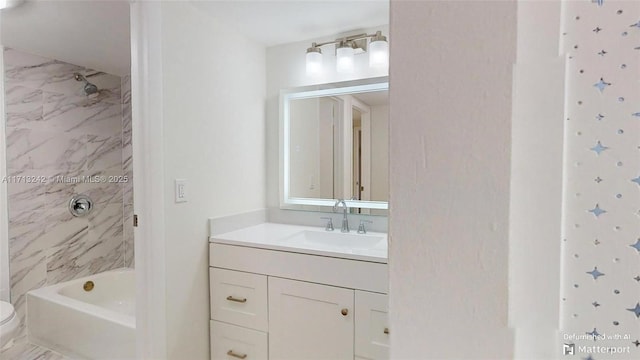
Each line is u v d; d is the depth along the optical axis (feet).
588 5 0.86
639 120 0.85
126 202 10.11
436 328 0.93
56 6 5.94
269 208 7.93
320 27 6.91
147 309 5.15
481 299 0.89
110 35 7.11
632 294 0.85
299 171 7.70
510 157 0.85
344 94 7.23
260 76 7.73
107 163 9.69
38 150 8.19
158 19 5.18
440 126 0.91
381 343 4.93
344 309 5.16
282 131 7.77
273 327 5.70
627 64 0.85
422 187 0.93
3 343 5.63
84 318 6.80
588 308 0.87
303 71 7.58
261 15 6.33
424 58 0.92
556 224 0.86
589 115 0.86
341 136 7.30
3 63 7.56
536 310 0.87
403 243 0.97
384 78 6.85
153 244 5.15
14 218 7.79
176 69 5.54
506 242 0.86
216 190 6.44
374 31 6.97
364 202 7.13
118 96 9.95
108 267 9.73
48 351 7.39
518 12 0.85
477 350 0.89
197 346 5.97
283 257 5.59
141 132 5.09
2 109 7.56
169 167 5.41
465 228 0.89
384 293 4.90
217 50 6.47
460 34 0.89
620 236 0.85
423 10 0.92
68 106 8.76
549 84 0.85
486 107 0.87
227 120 6.72
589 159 0.86
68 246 8.80
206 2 5.79
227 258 6.07
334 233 6.78
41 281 8.27
